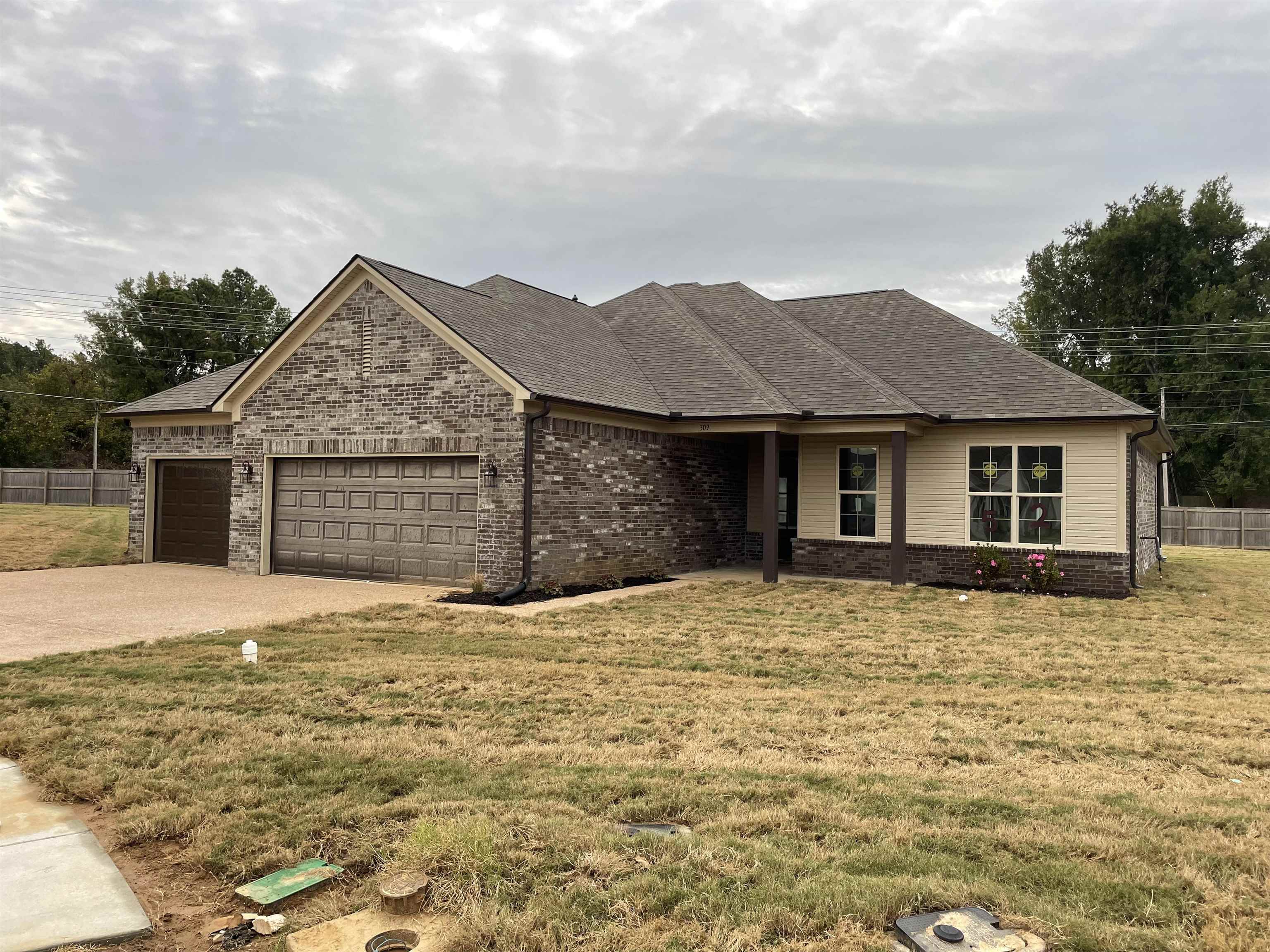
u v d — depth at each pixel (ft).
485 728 21.15
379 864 13.35
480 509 45.09
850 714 23.00
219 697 23.41
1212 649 32.40
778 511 61.21
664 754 19.36
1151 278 141.59
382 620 36.29
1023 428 50.65
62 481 112.98
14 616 36.94
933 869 13.08
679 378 56.95
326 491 51.60
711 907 11.69
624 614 38.37
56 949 10.93
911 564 53.26
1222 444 143.43
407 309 47.83
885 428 49.83
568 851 13.46
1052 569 48.44
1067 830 14.85
